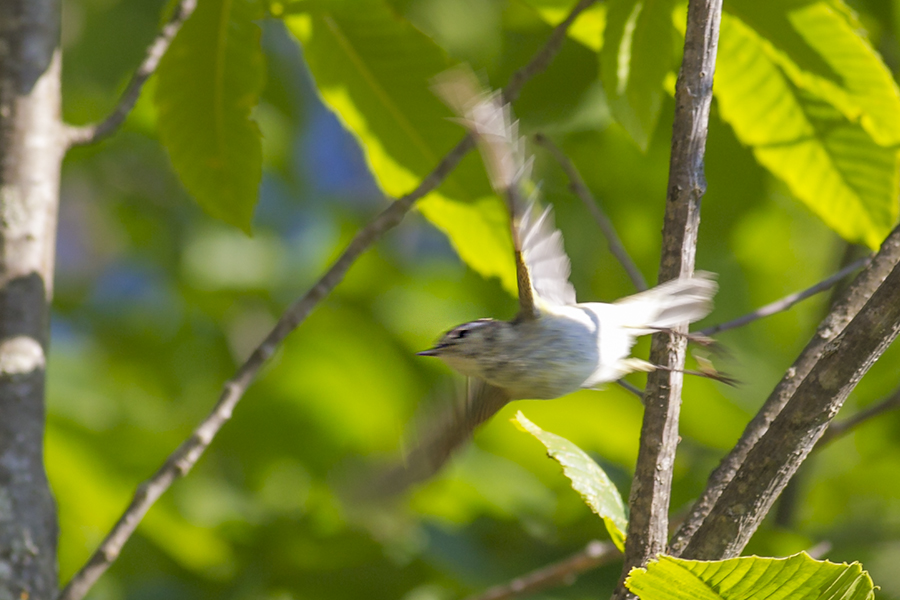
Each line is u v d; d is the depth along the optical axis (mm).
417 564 9930
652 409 5359
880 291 4566
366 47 8555
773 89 8656
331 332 13992
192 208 16031
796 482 10648
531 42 10844
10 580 6094
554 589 9477
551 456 5680
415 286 14953
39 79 7117
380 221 7145
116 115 7281
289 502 11609
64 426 10461
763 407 5367
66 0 13148
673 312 5566
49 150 7070
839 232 9242
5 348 6590
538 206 5965
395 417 13125
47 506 6434
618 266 13266
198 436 6359
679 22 8312
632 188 12961
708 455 11961
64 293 16266
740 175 11469
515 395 6078
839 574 4062
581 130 11430
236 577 10141
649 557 5055
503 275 9711
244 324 15727
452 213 9391
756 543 8898
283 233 15656
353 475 11102
